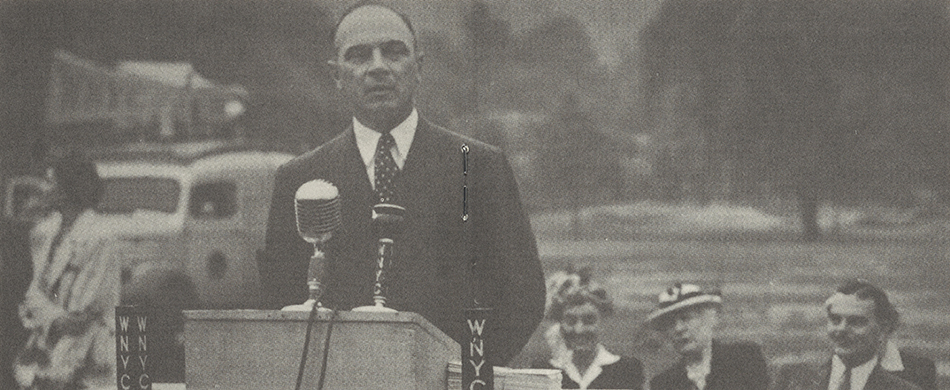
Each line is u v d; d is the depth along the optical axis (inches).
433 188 240.5
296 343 127.7
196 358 130.1
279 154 245.8
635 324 239.6
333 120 244.7
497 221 241.3
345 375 126.9
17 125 254.1
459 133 243.4
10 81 255.8
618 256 240.8
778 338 239.5
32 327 251.9
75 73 253.3
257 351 128.8
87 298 250.2
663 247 241.9
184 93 250.1
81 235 250.7
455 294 238.5
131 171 250.1
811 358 238.7
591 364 238.7
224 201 246.4
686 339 238.7
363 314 126.1
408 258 237.8
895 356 238.8
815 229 242.1
